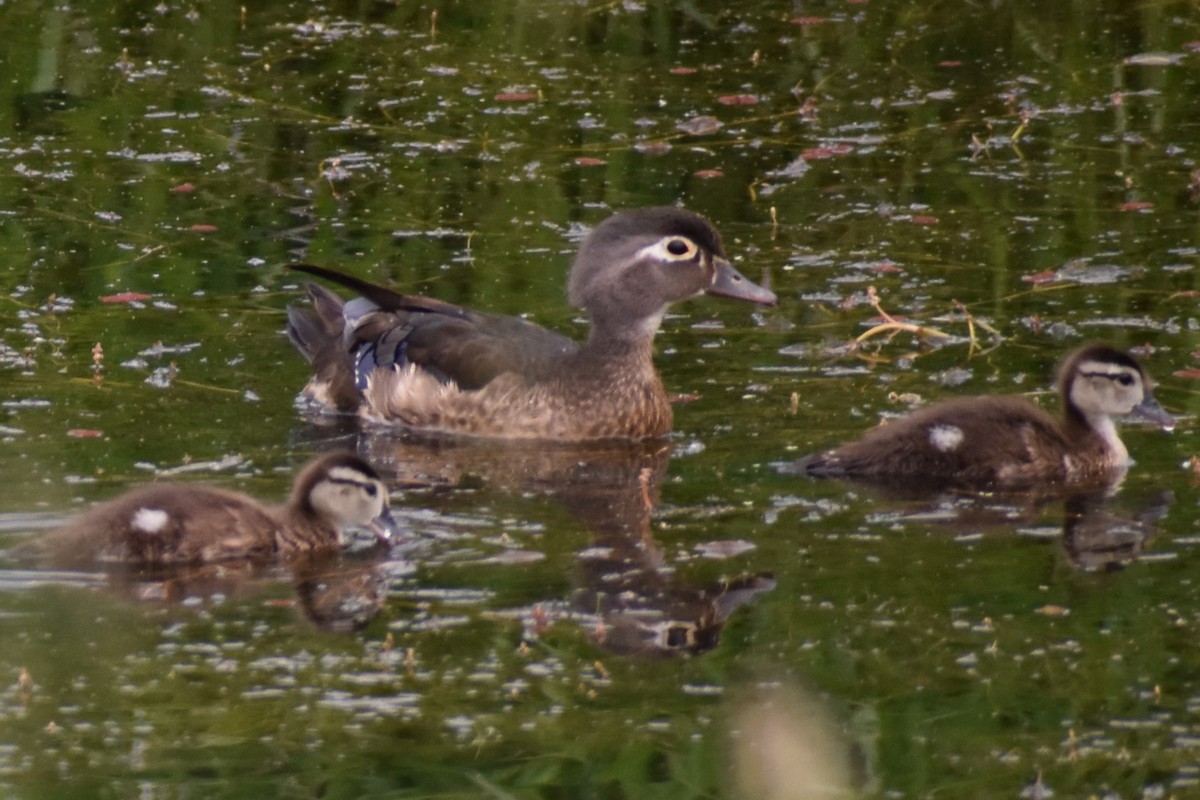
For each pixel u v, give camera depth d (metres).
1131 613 10.73
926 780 8.94
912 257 18.27
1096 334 16.12
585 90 23.42
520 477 13.66
